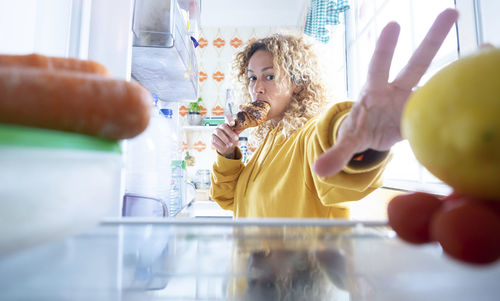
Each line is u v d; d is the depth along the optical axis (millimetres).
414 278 169
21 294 156
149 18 654
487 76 131
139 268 212
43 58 200
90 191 175
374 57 223
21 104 154
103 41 579
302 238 219
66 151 154
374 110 212
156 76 934
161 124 844
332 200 425
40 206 139
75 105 166
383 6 1318
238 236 223
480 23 692
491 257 131
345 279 194
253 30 2496
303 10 2270
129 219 250
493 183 132
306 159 602
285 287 203
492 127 121
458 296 155
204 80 2451
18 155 131
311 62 773
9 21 417
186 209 1206
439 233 143
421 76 218
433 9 930
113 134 189
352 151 209
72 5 536
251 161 860
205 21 2494
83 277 169
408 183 953
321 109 754
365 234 223
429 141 143
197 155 2375
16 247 135
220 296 209
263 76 756
